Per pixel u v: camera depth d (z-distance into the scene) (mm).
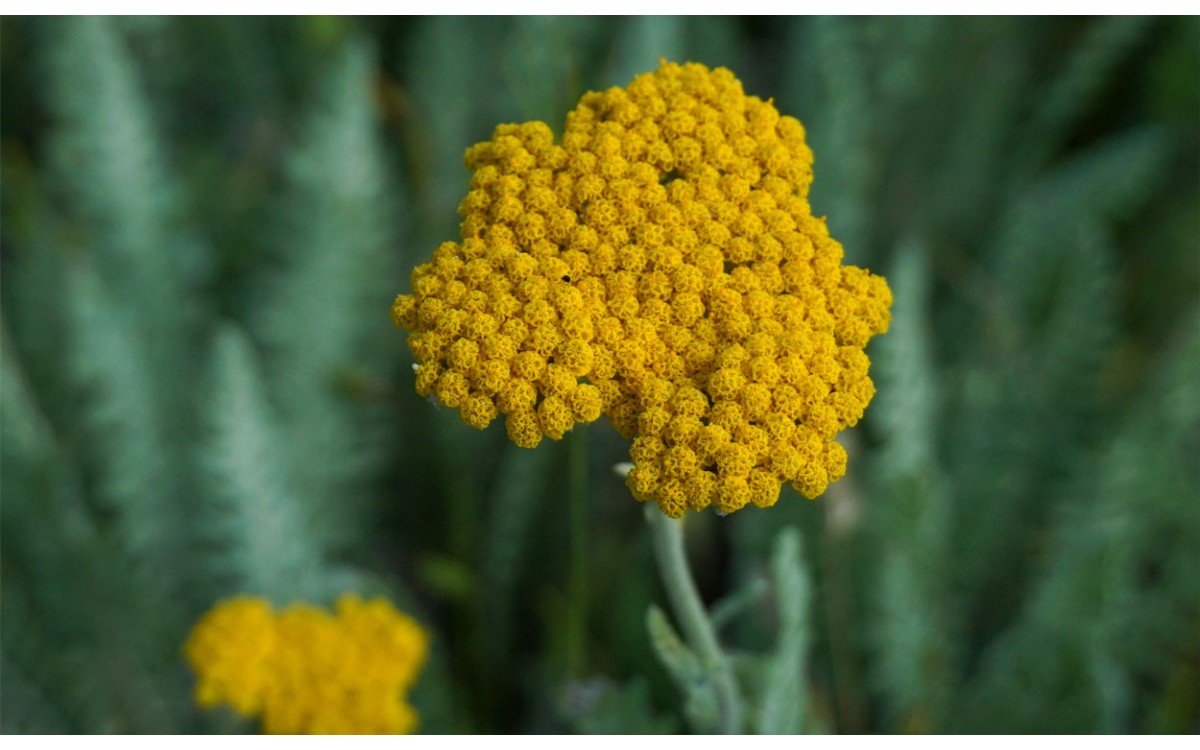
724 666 530
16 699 617
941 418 698
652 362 486
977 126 792
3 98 835
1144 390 641
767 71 858
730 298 487
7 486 613
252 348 747
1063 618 610
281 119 854
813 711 612
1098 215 720
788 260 493
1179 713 622
